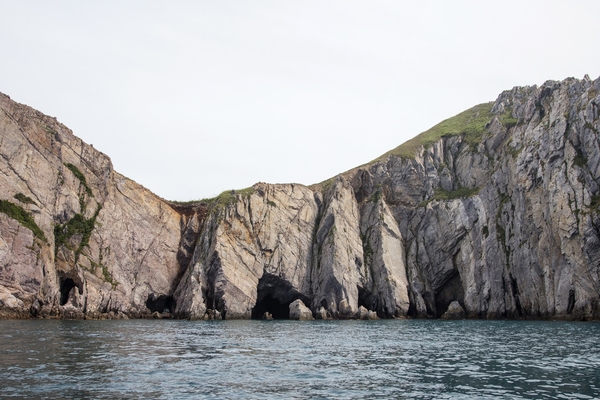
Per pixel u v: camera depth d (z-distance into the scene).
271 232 124.56
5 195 87.12
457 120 168.25
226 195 126.06
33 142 94.44
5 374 31.22
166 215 121.31
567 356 44.31
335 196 133.62
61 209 98.62
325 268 122.00
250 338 60.25
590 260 93.75
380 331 73.62
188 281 110.88
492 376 34.56
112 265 104.81
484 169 135.62
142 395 27.36
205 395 27.88
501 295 112.75
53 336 53.41
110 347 46.28
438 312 127.12
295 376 34.06
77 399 25.81
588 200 98.19
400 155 147.75
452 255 126.19
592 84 112.00
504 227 116.94
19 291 82.62
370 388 30.47
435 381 32.75
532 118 126.00
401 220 138.75
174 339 56.41
